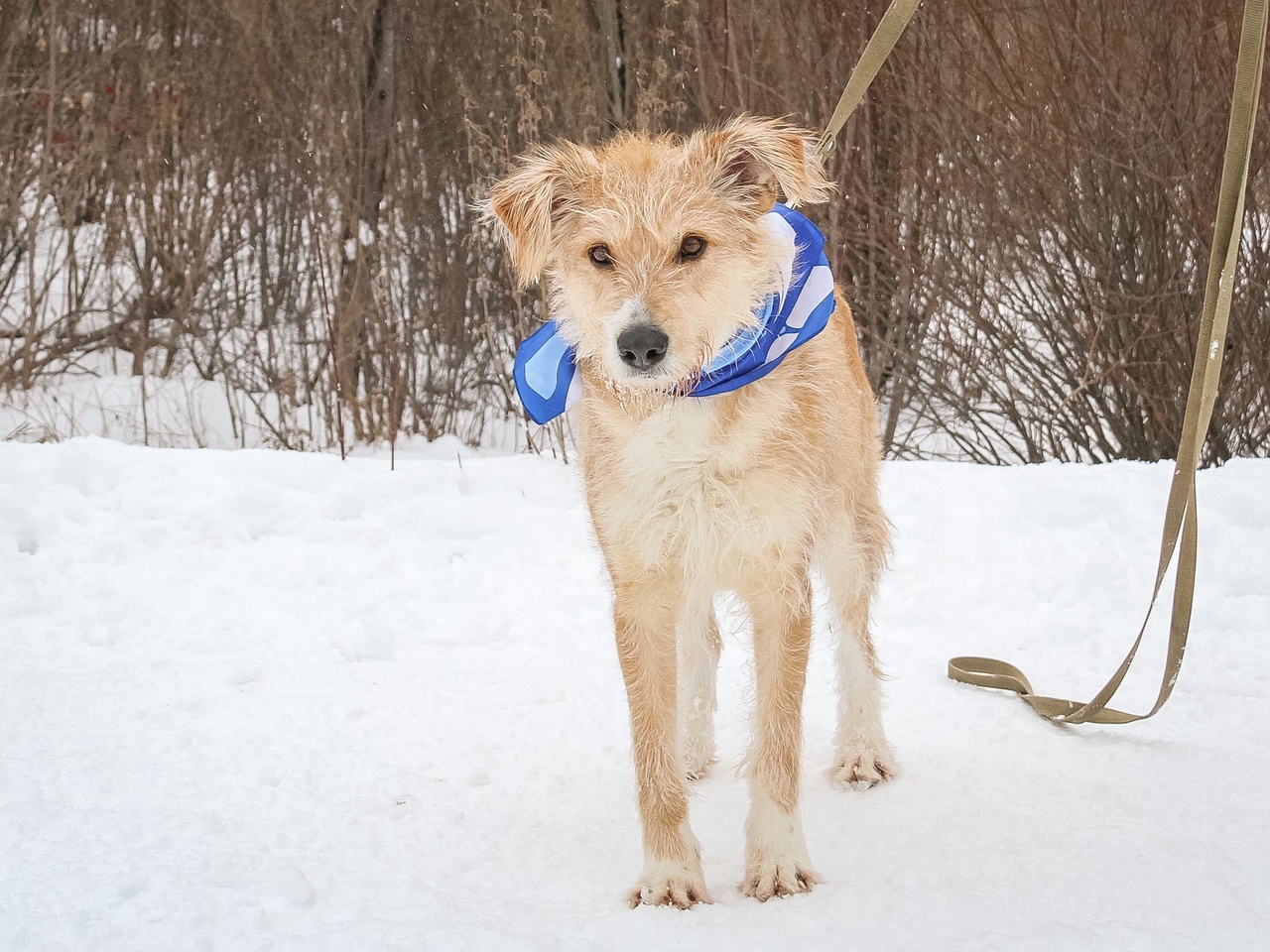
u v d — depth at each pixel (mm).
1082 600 2389
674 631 1800
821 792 1904
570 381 1838
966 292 3936
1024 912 1637
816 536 1809
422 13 4367
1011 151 3830
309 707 2080
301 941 1616
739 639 2275
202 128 4656
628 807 1861
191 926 1632
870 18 3932
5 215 4516
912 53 3898
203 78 4652
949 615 2381
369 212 4367
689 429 1757
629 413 1774
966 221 3961
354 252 4375
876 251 4121
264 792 1871
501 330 4387
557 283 1902
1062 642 2281
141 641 2270
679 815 1728
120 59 4672
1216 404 3629
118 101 4613
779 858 1713
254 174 4645
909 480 2887
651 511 1770
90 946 1605
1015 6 3783
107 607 2352
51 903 1659
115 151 4656
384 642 2277
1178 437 3672
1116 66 3662
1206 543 2490
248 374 4523
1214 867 1688
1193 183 3537
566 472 3127
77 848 1746
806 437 1786
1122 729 1997
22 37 4621
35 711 2025
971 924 1623
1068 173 3701
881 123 4016
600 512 1805
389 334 4133
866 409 2074
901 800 1856
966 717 2049
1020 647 2273
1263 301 3553
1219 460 3701
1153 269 3652
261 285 4672
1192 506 1822
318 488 2951
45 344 4750
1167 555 1838
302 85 4469
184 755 1942
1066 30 3697
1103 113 3619
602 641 2316
